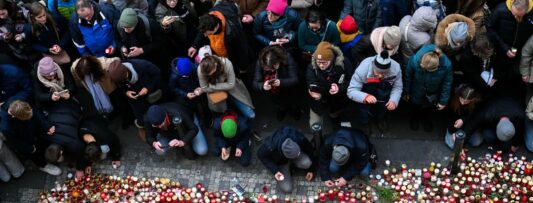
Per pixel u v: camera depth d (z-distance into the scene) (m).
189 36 8.59
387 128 8.52
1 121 7.53
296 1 8.33
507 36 7.57
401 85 7.51
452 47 7.17
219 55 8.04
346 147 7.34
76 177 8.27
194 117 8.34
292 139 7.53
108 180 8.27
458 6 8.08
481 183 7.87
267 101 8.95
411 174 8.03
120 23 7.70
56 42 8.39
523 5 7.11
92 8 7.96
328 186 7.97
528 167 7.85
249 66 9.01
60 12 8.38
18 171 8.33
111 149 8.30
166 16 8.03
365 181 8.01
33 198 8.25
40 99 7.95
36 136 7.91
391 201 7.82
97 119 8.33
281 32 8.04
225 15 7.96
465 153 8.15
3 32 8.20
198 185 8.10
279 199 7.96
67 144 7.90
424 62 7.00
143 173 8.34
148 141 7.98
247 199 7.96
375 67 7.05
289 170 8.00
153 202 7.99
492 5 8.51
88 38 8.13
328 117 8.70
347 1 8.56
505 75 7.74
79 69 7.55
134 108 8.00
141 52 8.03
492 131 7.96
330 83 7.45
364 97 7.42
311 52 8.02
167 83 8.52
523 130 8.02
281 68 7.59
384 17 8.09
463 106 7.74
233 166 8.32
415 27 7.39
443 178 7.96
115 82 7.54
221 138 7.95
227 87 7.74
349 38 7.97
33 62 8.59
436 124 8.46
